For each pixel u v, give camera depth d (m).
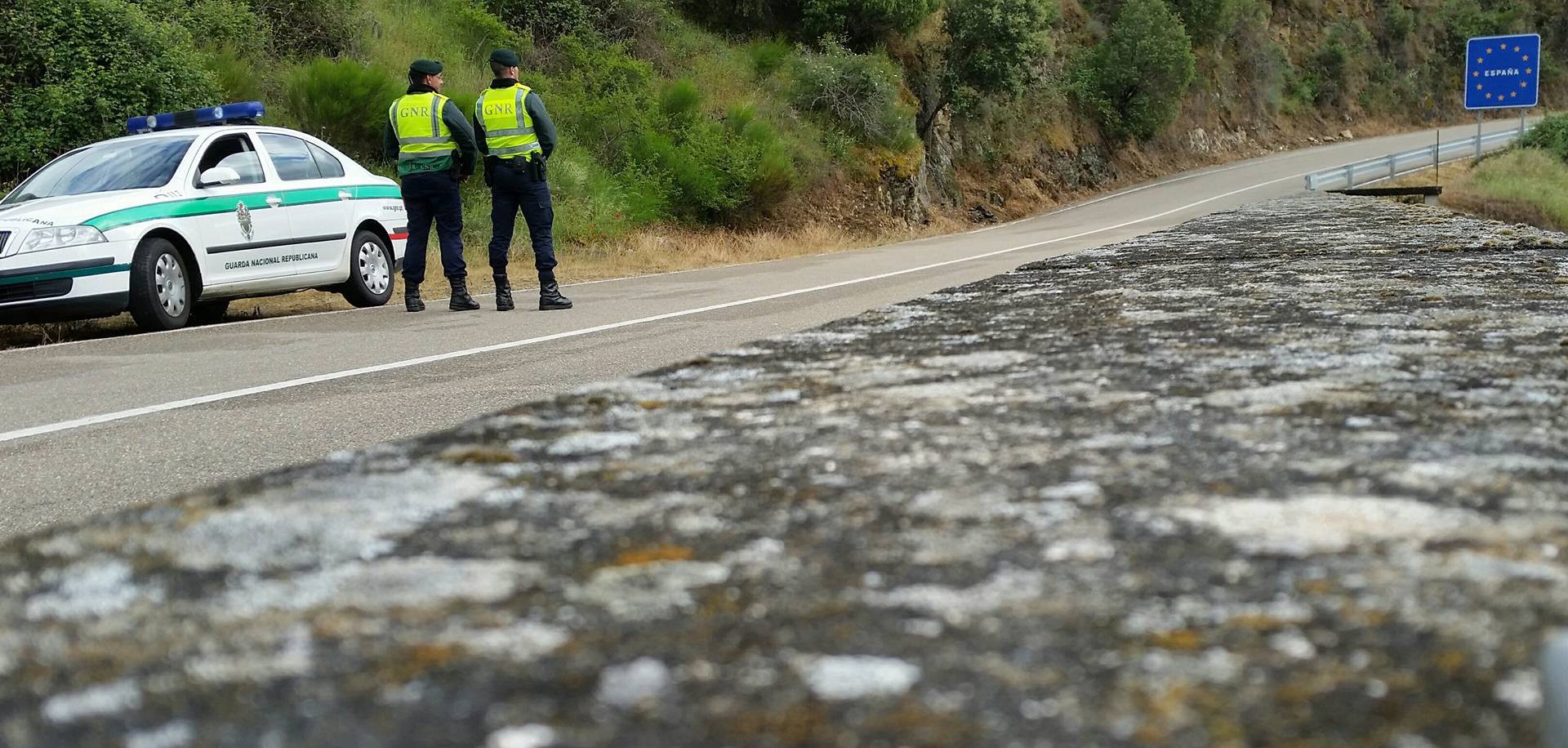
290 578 0.80
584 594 0.77
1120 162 44.41
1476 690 0.57
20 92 13.31
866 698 0.60
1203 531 0.86
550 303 9.23
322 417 4.69
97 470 3.89
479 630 0.70
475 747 0.55
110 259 8.11
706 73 28.27
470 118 19.58
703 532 0.91
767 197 25.05
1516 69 39.03
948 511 0.95
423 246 9.44
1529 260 4.05
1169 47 43.75
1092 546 0.83
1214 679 0.60
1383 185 34.62
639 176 22.73
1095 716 0.57
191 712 0.59
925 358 1.93
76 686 0.63
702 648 0.67
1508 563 0.75
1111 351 1.95
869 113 29.94
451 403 4.95
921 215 30.52
